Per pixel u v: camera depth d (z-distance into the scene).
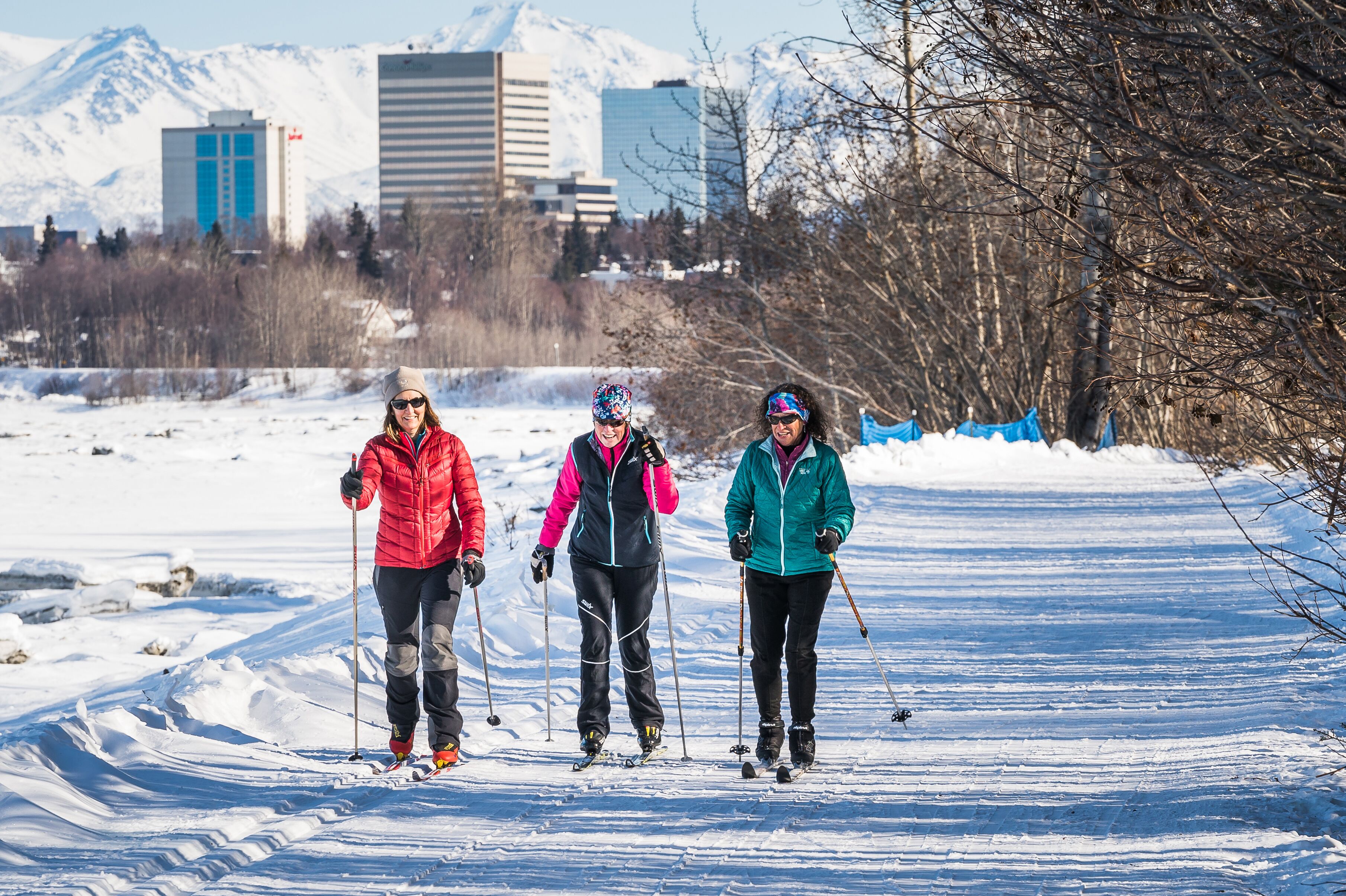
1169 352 17.16
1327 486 18.17
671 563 42.84
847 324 100.88
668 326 97.75
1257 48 12.68
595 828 17.73
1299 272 14.58
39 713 33.31
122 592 55.44
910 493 67.81
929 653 29.86
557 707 25.70
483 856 16.62
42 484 124.31
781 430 20.47
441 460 21.41
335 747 22.47
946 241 94.62
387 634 21.52
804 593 20.59
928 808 18.33
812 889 15.27
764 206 93.44
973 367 102.06
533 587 36.66
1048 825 17.42
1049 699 25.03
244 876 15.91
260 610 55.75
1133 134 14.17
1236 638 30.28
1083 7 13.98
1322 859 15.15
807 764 20.52
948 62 15.94
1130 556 44.88
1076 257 16.86
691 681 27.95
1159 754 20.72
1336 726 21.70
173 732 22.36
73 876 15.59
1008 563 44.16
